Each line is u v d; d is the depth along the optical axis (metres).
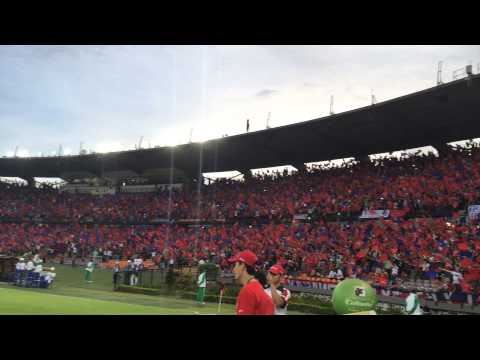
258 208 41.28
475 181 27.88
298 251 30.88
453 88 25.36
